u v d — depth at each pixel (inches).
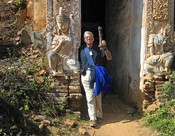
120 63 312.5
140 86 271.4
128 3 294.8
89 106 251.6
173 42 277.7
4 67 271.1
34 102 251.9
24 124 231.1
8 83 255.9
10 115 234.4
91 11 402.9
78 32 264.5
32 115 245.0
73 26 263.3
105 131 245.6
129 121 259.6
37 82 260.1
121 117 266.2
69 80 260.8
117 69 319.9
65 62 262.1
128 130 247.8
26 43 303.3
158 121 249.4
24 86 255.4
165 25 274.7
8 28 322.0
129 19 292.7
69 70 262.2
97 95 250.7
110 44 343.0
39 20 288.4
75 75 261.4
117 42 321.1
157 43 270.5
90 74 251.6
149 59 269.9
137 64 276.8
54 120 245.9
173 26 279.6
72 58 263.0
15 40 311.1
